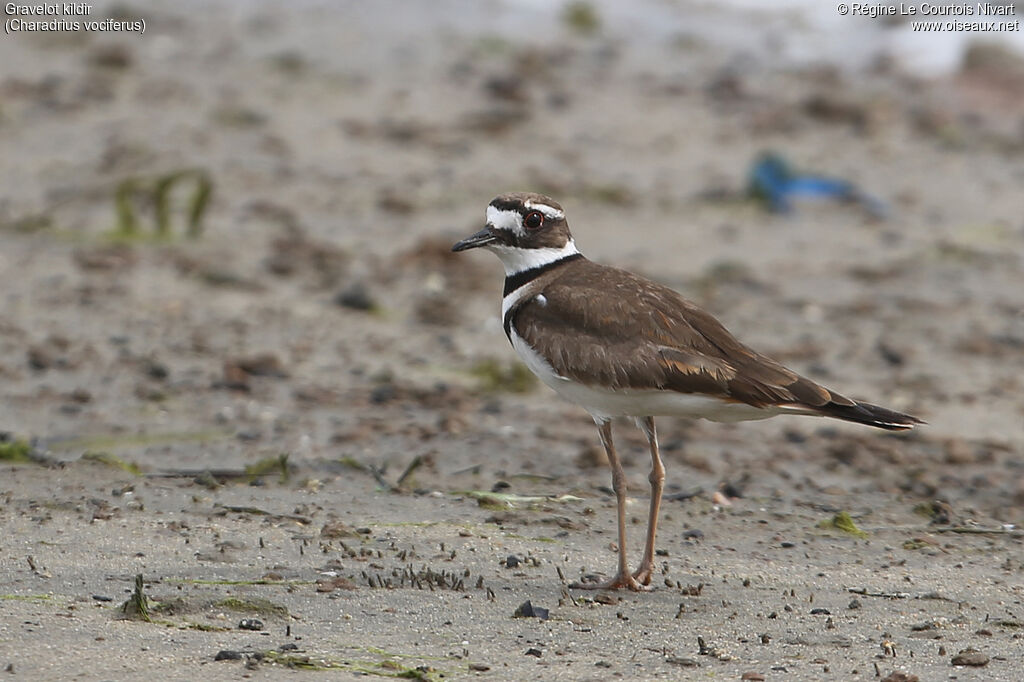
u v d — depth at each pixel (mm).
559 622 7867
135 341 13672
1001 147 22312
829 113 23047
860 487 11188
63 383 12508
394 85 22891
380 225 17641
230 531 9312
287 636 7402
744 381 8320
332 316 14883
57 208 17203
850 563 9328
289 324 14555
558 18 27500
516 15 27484
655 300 8844
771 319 15711
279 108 21391
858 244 18281
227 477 10562
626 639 7621
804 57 26031
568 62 24953
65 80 21594
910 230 18859
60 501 9766
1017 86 24766
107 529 9211
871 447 12156
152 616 7582
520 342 9109
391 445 11578
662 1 29109
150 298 14820
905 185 20516
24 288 14758
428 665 7059
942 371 14414
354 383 13133
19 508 9570
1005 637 7770
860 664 7230
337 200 18266
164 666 6824
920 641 7660
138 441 11352
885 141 22250
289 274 15875
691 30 27250
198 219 16672
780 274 17094
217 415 12055
